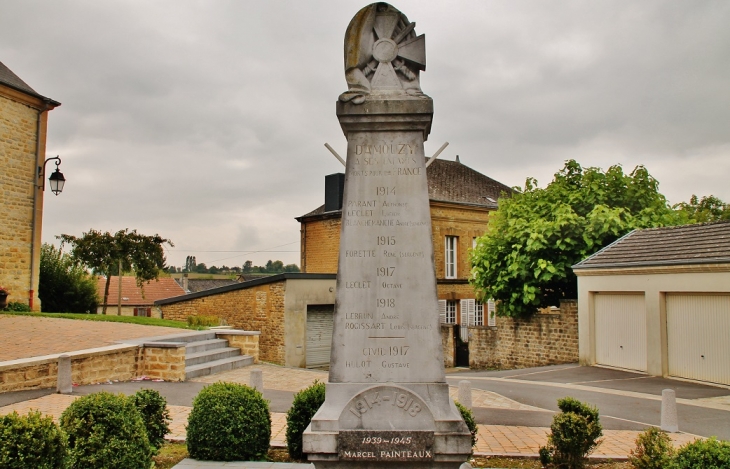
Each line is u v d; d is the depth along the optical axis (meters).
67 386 11.51
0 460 4.57
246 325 22.94
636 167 22.00
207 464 7.49
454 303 31.77
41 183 22.81
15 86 21.66
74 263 28.23
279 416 10.54
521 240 21.03
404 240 6.54
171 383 13.70
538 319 21.11
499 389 14.20
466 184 34.44
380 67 6.76
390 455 5.93
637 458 7.01
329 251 32.09
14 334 15.30
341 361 6.36
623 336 17.45
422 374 6.34
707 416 11.05
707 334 14.97
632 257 17.00
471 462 7.90
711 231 15.98
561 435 7.56
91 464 6.00
